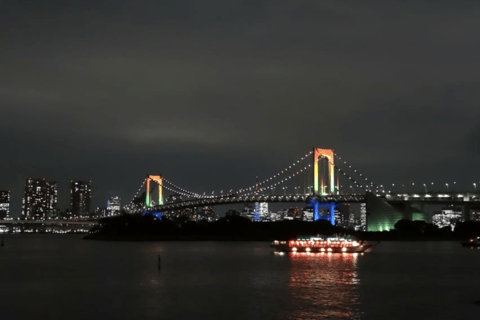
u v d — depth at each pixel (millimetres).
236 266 123812
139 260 143750
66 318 65750
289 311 68062
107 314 67500
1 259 152125
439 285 90438
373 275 104750
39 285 92438
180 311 68562
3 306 73000
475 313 66625
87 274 108500
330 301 74688
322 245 175375
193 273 108812
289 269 116438
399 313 66750
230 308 70062
